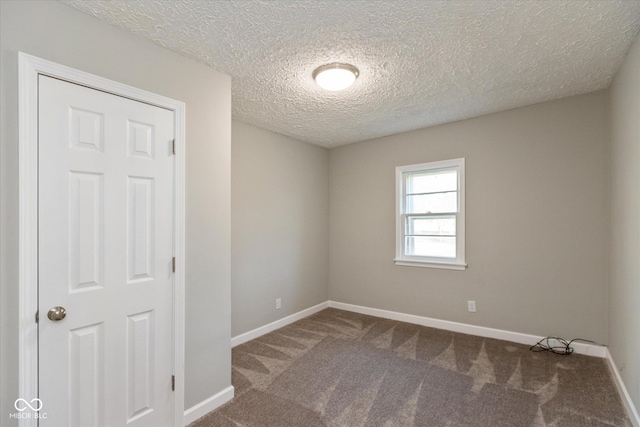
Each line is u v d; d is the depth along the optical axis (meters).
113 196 1.60
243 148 3.28
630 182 1.93
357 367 2.55
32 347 1.34
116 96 1.62
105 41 1.58
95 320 1.54
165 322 1.81
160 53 1.81
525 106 2.95
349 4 1.50
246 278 3.26
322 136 3.86
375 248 4.00
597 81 2.41
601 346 2.62
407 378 2.36
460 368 2.50
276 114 3.05
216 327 2.07
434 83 2.39
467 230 3.29
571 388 2.17
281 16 1.58
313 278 4.18
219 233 2.11
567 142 2.76
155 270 1.77
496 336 3.11
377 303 3.98
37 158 1.36
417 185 3.72
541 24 1.67
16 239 1.31
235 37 1.76
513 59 2.04
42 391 1.37
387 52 1.94
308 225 4.12
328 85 2.22
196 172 1.97
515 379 2.31
